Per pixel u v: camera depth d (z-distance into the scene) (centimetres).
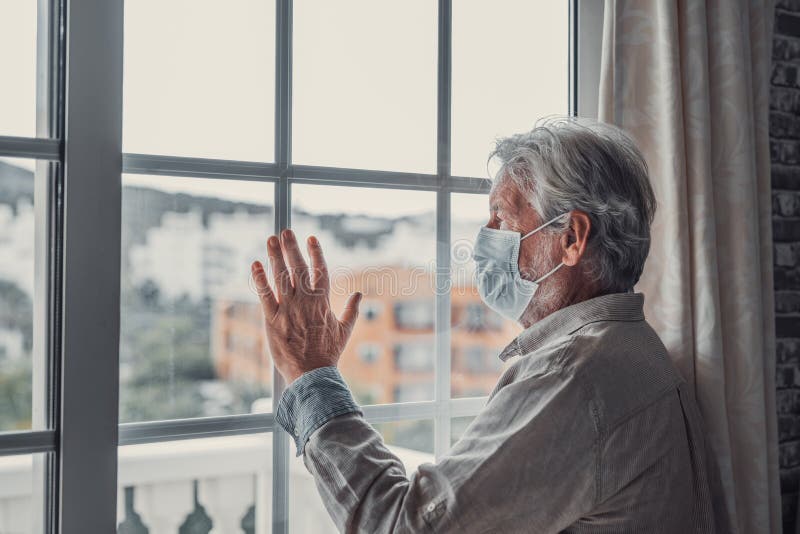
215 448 115
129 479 109
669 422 98
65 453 102
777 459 140
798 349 161
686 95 130
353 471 95
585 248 104
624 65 131
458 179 134
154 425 110
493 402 96
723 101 133
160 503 112
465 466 91
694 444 105
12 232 102
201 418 114
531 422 90
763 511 132
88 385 103
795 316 161
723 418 126
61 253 103
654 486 94
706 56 130
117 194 105
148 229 109
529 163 106
